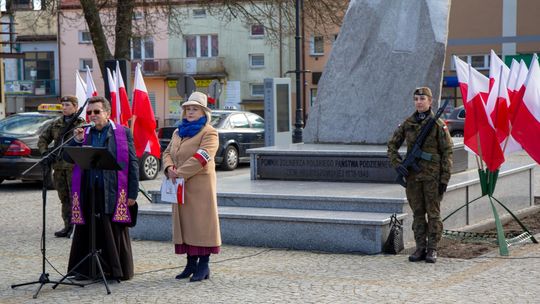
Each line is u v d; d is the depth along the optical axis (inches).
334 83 542.3
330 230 394.9
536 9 1704.0
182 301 298.7
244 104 2159.2
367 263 361.7
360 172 479.2
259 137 951.6
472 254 378.0
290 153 497.7
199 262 334.6
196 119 335.0
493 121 412.8
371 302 288.8
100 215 329.4
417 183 362.3
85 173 328.8
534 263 353.4
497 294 296.4
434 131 360.5
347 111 537.0
